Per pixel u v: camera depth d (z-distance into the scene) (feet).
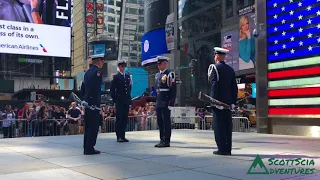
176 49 147.74
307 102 35.37
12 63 139.44
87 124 22.91
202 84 126.62
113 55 264.31
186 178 15.24
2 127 47.29
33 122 47.39
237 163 18.71
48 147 26.89
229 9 112.37
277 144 27.27
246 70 102.32
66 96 107.04
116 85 30.30
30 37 92.73
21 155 22.54
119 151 24.00
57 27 96.73
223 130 21.59
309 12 35.24
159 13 173.88
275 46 38.60
